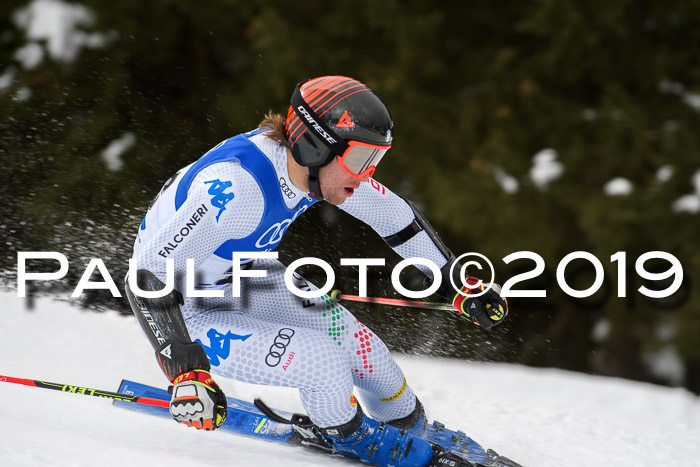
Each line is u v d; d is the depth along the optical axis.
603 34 27.44
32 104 27.03
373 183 10.29
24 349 13.58
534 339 30.27
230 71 29.83
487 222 25.80
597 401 15.76
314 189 8.85
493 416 14.08
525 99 27.42
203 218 8.33
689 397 16.23
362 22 27.31
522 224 26.03
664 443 13.45
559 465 11.69
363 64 27.14
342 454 9.55
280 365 8.90
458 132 27.00
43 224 23.94
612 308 28.39
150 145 27.31
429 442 9.84
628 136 27.09
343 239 25.95
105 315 16.28
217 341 9.17
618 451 12.71
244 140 8.91
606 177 27.23
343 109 8.52
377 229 10.66
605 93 28.53
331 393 8.91
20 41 27.98
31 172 25.73
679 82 29.00
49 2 27.14
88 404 10.48
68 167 25.95
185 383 7.76
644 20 28.91
